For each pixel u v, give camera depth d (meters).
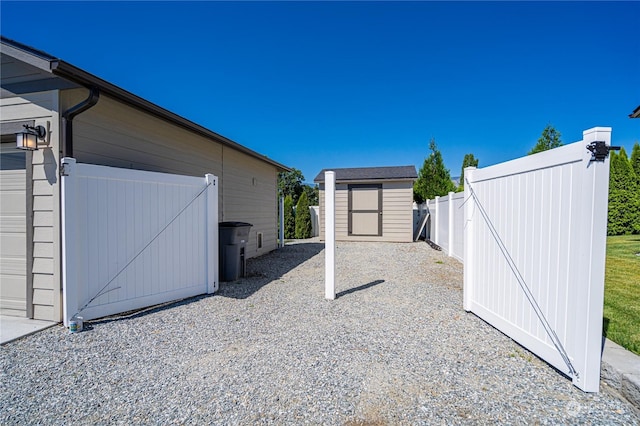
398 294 5.06
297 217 16.94
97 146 4.25
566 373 2.40
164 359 2.82
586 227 2.20
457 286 5.57
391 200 13.01
